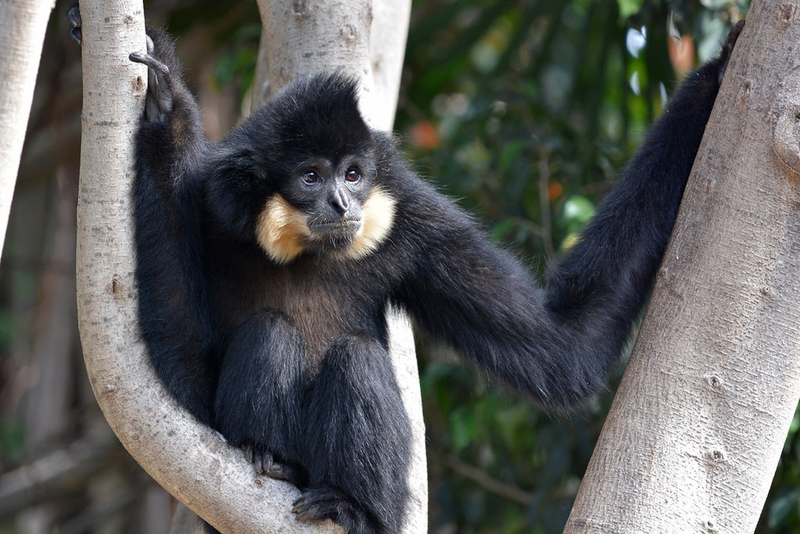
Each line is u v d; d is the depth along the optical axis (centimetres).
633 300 985
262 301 1021
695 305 796
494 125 1781
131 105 786
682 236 823
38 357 2445
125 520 2350
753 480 777
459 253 1027
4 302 2736
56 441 2347
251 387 926
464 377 1484
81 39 827
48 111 2158
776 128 779
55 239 2533
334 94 996
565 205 1471
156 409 790
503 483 1605
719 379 781
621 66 1675
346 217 988
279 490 836
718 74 954
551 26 1741
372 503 936
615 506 782
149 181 847
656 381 797
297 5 1141
